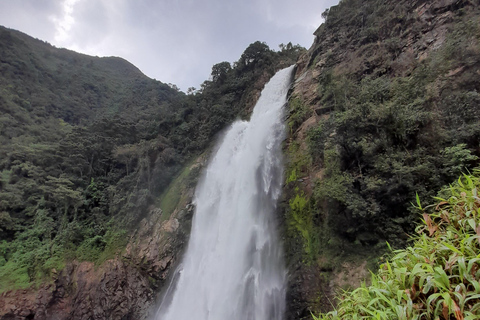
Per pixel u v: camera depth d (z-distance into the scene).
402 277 2.65
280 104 26.56
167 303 21.08
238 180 22.88
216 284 18.05
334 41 23.47
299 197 16.11
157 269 22.59
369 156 12.00
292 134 20.67
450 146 10.06
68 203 29.25
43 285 23.58
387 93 13.56
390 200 11.02
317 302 11.98
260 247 16.66
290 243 14.88
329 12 26.02
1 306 22.06
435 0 16.12
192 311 18.55
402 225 10.55
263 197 19.06
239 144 27.11
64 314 23.06
